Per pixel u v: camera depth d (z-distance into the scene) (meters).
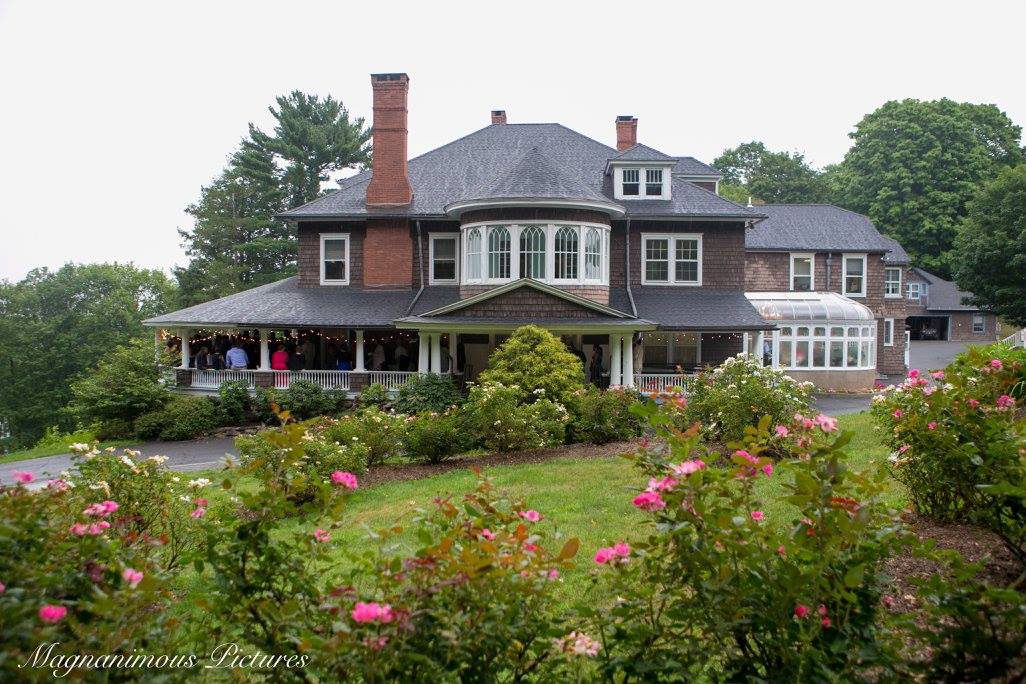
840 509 3.55
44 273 57.97
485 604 3.43
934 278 61.97
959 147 58.56
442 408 20.92
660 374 24.48
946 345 55.59
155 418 22.25
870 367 31.05
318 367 28.34
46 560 3.88
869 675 4.00
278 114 52.19
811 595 3.54
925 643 4.16
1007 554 6.44
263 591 4.24
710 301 25.62
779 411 12.57
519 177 24.08
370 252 26.69
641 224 26.38
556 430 15.80
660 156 26.52
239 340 28.17
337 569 7.88
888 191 59.53
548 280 23.50
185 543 6.95
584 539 8.75
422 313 24.44
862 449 12.70
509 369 18.16
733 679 3.73
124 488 7.45
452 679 3.28
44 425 52.31
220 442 21.58
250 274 52.53
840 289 35.59
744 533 3.67
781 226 36.53
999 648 3.68
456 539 3.97
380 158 26.70
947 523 7.43
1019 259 38.47
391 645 3.16
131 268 62.88
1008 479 5.64
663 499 3.67
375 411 15.59
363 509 11.40
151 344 24.97
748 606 3.67
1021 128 61.81
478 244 24.16
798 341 30.50
